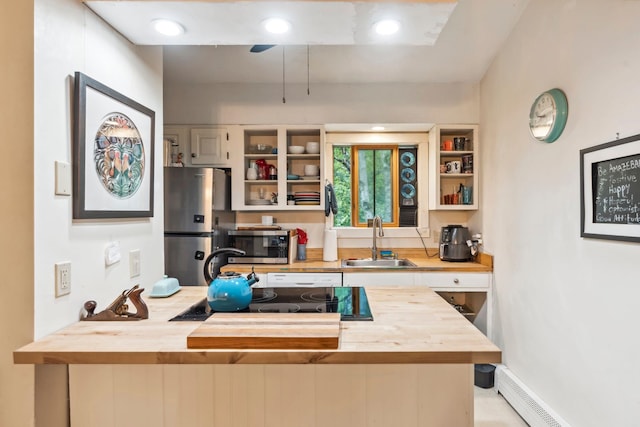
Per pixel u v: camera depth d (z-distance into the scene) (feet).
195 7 4.18
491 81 8.95
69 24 3.89
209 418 4.07
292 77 9.70
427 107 9.91
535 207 6.82
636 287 4.50
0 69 3.45
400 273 8.93
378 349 3.21
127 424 4.05
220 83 9.96
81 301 4.04
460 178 10.62
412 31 4.77
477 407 7.64
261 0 4.00
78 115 3.94
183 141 9.95
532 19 6.89
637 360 4.50
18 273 3.43
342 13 4.31
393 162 11.07
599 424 5.15
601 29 5.05
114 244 4.64
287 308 4.50
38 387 3.53
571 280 5.77
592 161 5.21
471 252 9.77
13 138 3.44
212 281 4.48
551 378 6.32
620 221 4.70
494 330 8.71
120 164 4.70
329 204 10.43
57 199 3.71
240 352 3.19
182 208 8.51
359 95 9.96
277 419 4.06
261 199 10.52
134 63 5.15
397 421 4.04
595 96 5.18
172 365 4.05
